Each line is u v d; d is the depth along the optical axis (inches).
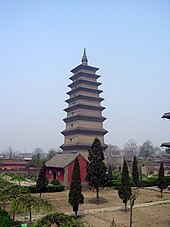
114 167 3705.7
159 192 1985.7
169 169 4020.7
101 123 2977.4
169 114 1375.5
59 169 2374.5
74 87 3174.2
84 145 2753.4
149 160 4611.2
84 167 2283.5
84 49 3339.1
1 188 1067.3
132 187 2230.6
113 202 1557.6
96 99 3024.1
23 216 1101.7
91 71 3147.1
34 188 1903.3
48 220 553.9
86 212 1269.7
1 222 775.1
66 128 3073.3
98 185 1551.4
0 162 3976.4
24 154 7628.0
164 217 1168.2
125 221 1093.8
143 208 1373.0
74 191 1184.2
